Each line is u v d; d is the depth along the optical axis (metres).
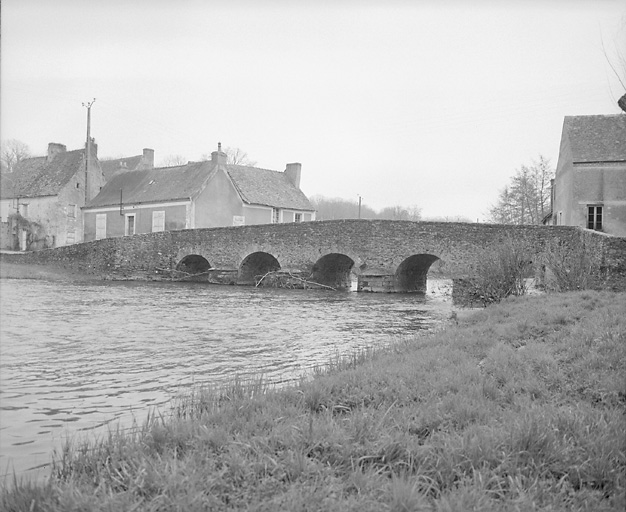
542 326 9.97
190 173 40.44
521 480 4.32
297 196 45.00
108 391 8.32
